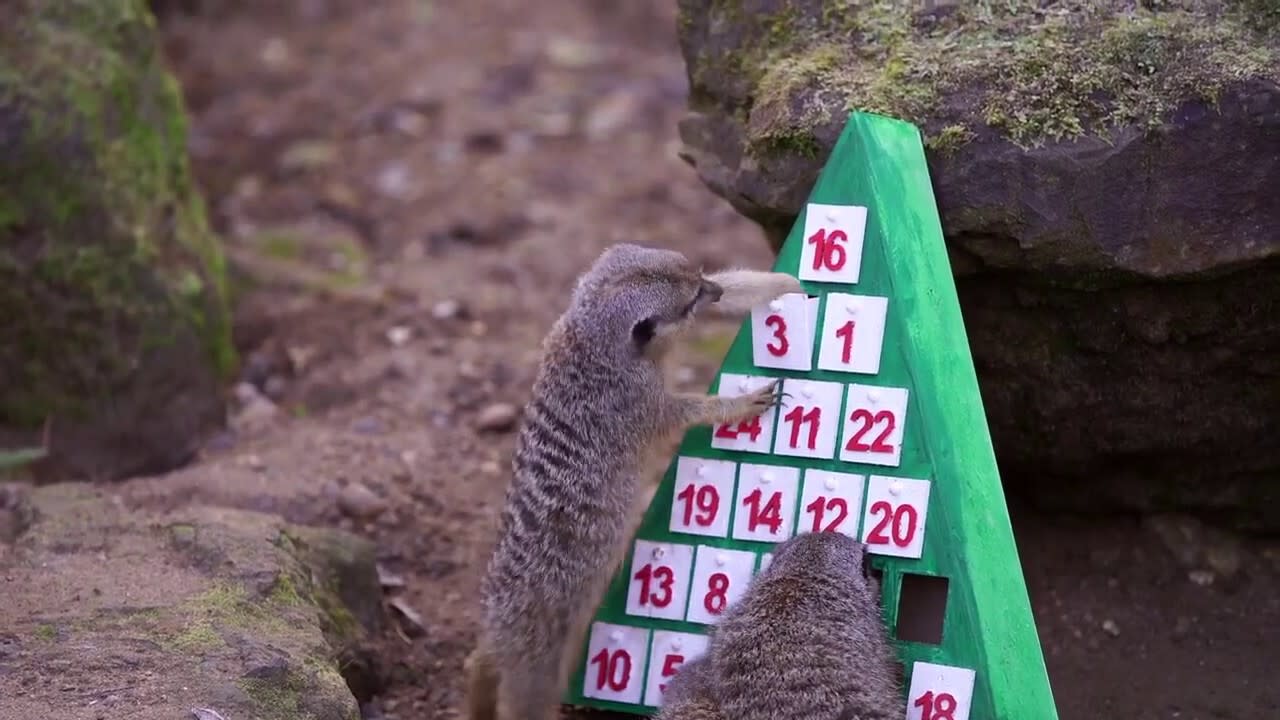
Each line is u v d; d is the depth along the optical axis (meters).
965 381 4.06
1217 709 4.54
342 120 10.53
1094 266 4.22
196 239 6.45
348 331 7.23
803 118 4.37
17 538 4.79
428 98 10.83
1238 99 4.09
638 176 9.59
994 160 4.20
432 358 7.00
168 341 5.98
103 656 3.93
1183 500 5.00
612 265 4.59
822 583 4.00
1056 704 4.61
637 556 4.46
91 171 5.82
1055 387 4.66
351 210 9.06
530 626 4.52
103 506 4.99
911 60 4.38
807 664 3.85
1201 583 5.01
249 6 12.91
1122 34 4.24
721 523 4.36
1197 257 4.15
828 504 4.22
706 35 4.83
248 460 5.97
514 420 6.43
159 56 6.45
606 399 4.48
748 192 4.56
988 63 4.29
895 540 4.11
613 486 4.50
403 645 5.09
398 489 5.87
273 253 8.33
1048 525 5.27
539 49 11.90
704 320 7.68
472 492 5.95
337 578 4.98
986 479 4.00
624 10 12.87
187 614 4.18
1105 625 4.91
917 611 4.20
